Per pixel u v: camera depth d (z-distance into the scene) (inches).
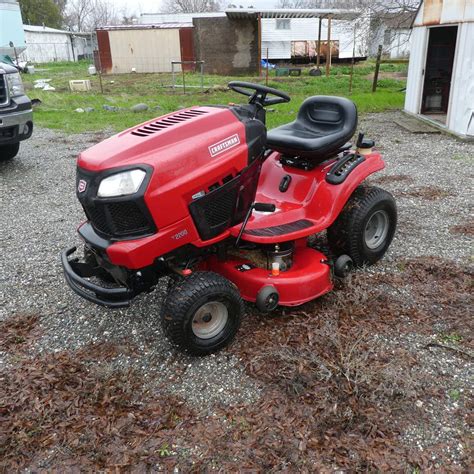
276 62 1170.6
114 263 110.7
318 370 113.4
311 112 158.2
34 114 488.7
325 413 101.1
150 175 105.6
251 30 957.2
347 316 135.4
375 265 163.0
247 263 137.6
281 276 130.7
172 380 114.3
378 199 151.8
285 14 904.9
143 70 1037.8
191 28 994.7
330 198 141.0
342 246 152.6
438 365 115.2
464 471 88.6
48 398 109.0
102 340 130.3
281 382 111.0
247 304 142.0
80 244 188.1
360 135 155.3
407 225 195.2
